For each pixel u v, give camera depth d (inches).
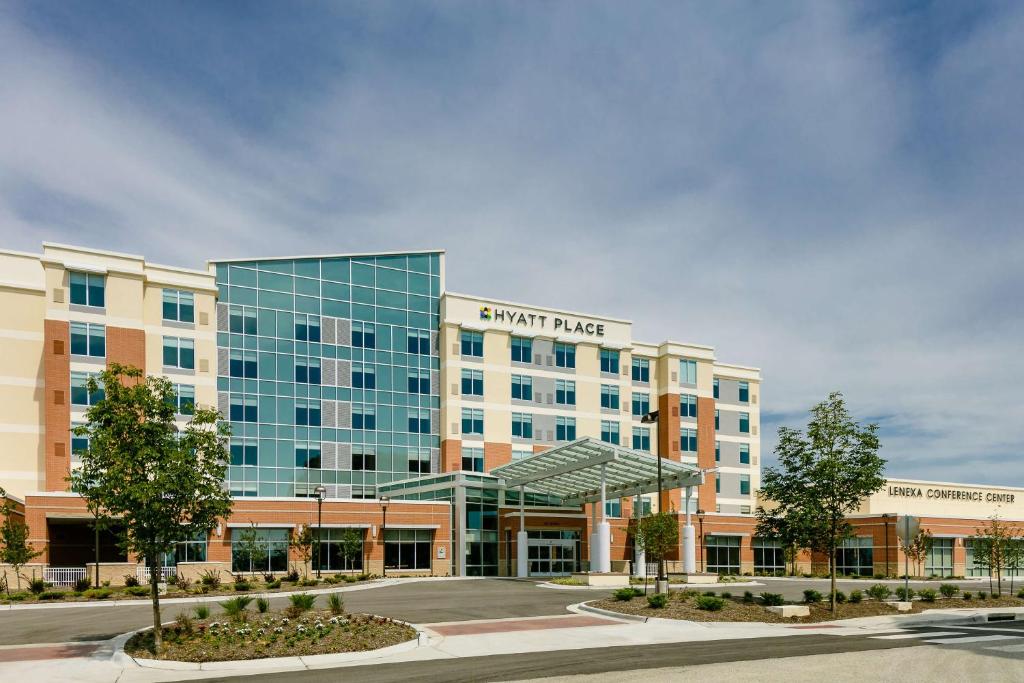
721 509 2672.2
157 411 734.5
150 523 700.7
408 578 1820.9
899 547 2230.6
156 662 637.3
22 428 1756.9
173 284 1974.7
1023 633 889.5
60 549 1734.7
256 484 2023.9
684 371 2625.5
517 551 2044.8
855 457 1059.3
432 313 2330.2
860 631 904.3
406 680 569.6
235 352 2055.9
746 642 798.5
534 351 2412.6
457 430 2251.5
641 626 917.8
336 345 2183.8
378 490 2171.5
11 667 634.2
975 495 2605.8
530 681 565.9
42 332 1814.7
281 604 1147.9
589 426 2450.8
